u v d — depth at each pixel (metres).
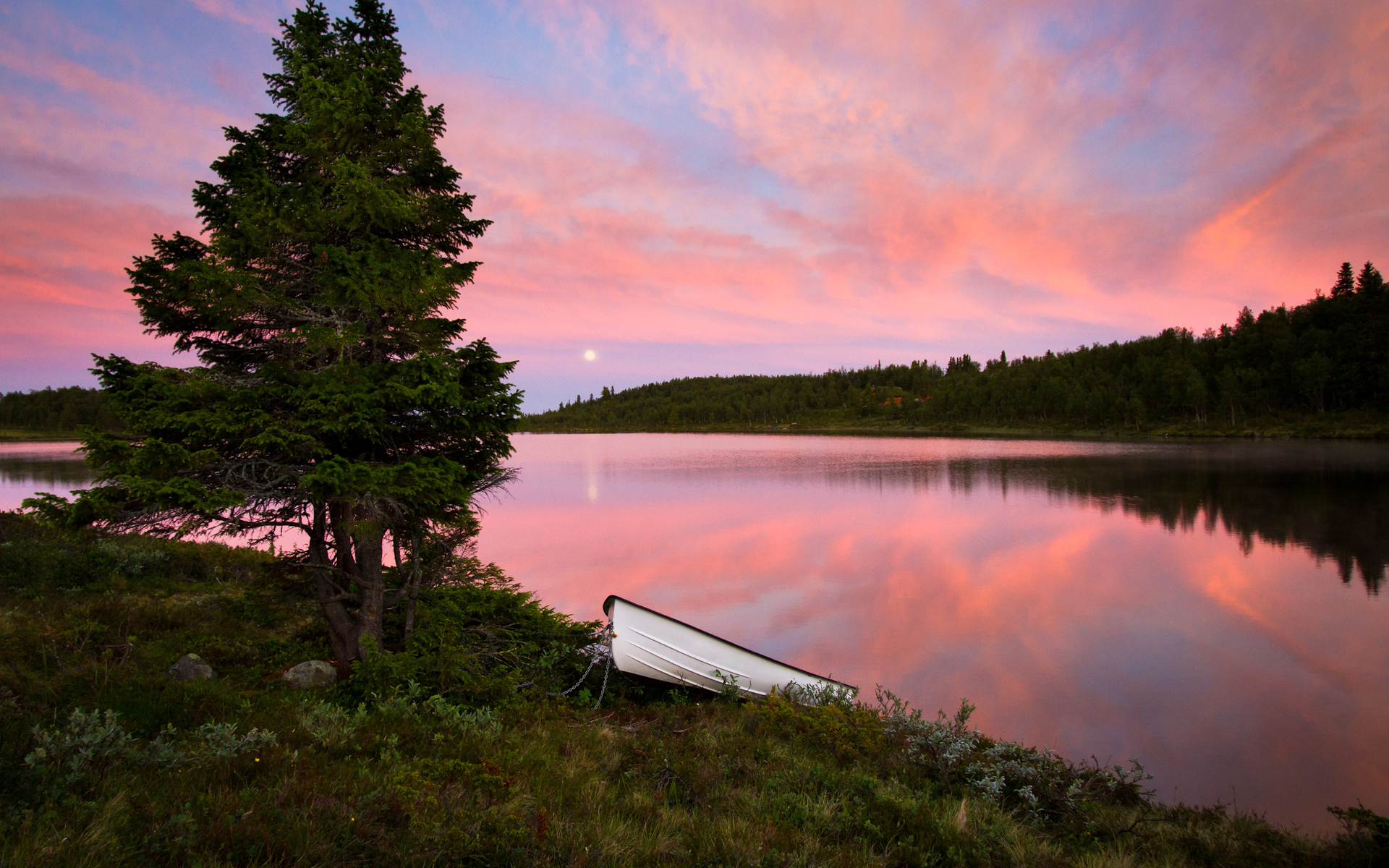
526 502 47.31
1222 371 128.62
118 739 4.82
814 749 7.89
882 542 30.84
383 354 9.18
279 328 8.52
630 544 31.12
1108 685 13.70
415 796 4.44
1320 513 33.59
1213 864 5.73
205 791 4.37
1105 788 7.82
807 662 15.28
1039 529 33.12
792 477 63.94
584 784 5.72
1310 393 107.25
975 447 103.94
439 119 9.23
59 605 9.80
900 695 13.28
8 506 36.72
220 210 7.86
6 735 4.50
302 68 8.12
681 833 4.86
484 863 3.85
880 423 188.62
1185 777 9.90
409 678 7.55
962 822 5.50
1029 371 188.88
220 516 7.59
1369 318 119.44
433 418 8.06
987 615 19.06
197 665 7.93
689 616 19.09
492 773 5.23
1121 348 178.00
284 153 8.70
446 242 9.74
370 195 7.84
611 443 156.88
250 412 7.30
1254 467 57.56
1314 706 12.50
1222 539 28.94
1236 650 15.69
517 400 8.56
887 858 4.85
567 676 10.05
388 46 9.06
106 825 3.56
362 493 7.79
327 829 3.93
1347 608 18.97
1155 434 116.75
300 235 7.98
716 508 43.41
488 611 10.32
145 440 6.71
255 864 3.43
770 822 5.16
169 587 12.70
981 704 12.82
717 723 8.69
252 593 8.89
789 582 23.38
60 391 138.62
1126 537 30.33
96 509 6.52
